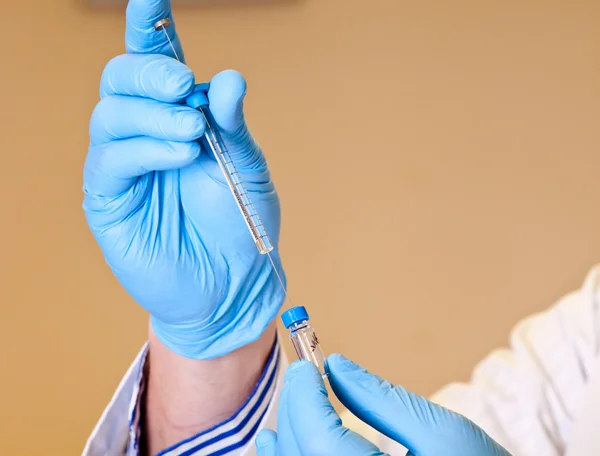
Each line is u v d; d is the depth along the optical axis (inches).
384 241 81.7
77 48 76.4
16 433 76.3
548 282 84.0
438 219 82.6
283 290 32.4
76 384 77.2
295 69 79.7
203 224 30.5
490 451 24.0
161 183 30.4
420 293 82.4
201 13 77.8
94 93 76.9
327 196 80.8
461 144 82.7
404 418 24.2
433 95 82.0
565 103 83.4
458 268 83.0
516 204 83.7
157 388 34.4
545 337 43.1
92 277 77.5
